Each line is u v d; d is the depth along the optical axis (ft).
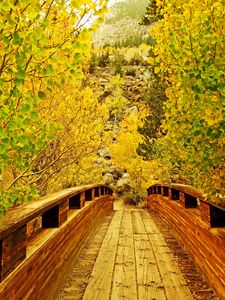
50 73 8.29
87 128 24.80
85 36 8.98
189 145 10.96
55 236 11.40
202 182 11.64
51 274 10.71
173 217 25.45
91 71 198.29
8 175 19.20
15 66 8.04
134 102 165.27
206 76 9.11
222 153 9.67
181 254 18.21
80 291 12.40
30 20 7.58
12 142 7.79
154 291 12.40
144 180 78.89
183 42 10.21
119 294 12.09
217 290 11.68
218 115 8.84
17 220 7.29
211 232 12.25
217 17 9.56
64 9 9.06
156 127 67.21
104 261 16.69
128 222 32.48
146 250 19.26
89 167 32.09
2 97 7.95
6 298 6.40
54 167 25.53
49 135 9.75
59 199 12.19
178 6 11.73
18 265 7.48
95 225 27.09
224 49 9.43
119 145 82.43
